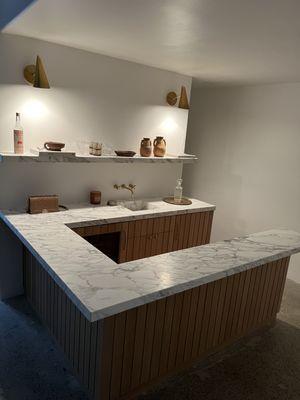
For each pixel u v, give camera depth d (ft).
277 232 9.13
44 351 8.20
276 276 9.39
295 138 12.80
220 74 12.01
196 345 7.78
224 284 7.83
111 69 10.73
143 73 11.51
